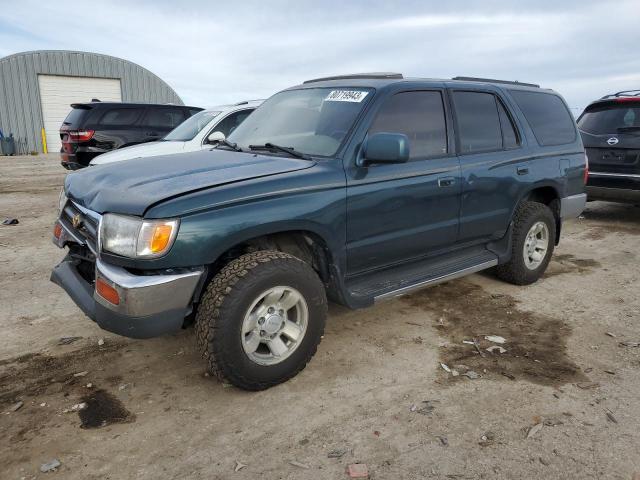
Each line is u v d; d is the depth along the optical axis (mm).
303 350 3277
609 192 7684
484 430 2801
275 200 3102
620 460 2559
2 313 4387
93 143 10789
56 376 3367
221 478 2447
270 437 2752
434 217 4039
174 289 2818
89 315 2961
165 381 3318
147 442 2711
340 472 2482
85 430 2809
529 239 4996
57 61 26250
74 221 3336
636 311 4500
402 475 2457
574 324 4227
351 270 3660
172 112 11719
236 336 2943
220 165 3428
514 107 4855
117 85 28422
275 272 3029
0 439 2723
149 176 3244
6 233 7281
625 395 3146
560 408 3006
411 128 3928
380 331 4074
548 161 5020
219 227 2879
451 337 3980
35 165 18578
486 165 4395
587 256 6293
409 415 2943
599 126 7844
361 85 3941
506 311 4496
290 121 4039
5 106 25141
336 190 3373
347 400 3102
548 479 2430
